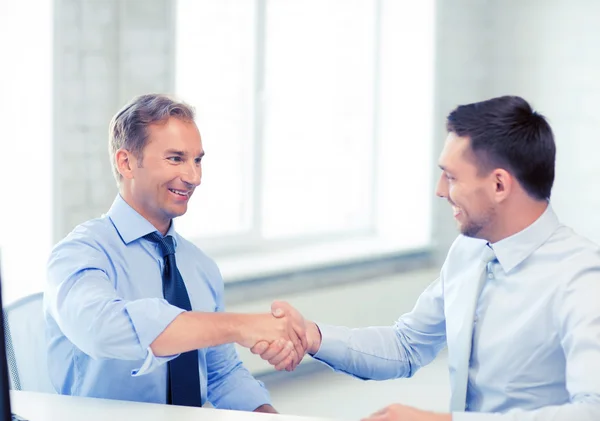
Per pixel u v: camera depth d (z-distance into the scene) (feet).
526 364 5.59
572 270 5.48
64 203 11.22
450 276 6.31
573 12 16.66
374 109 17.16
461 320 6.03
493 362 5.73
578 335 5.18
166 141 6.26
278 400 13.01
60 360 6.31
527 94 17.39
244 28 14.62
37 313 6.57
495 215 5.63
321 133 16.38
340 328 6.63
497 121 5.46
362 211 17.28
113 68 11.69
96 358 5.65
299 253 15.29
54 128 10.98
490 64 17.78
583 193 16.90
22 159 11.07
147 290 6.41
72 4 11.05
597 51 16.46
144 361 5.57
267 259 14.60
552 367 5.53
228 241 14.80
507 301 5.72
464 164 5.56
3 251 11.10
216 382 6.88
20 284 11.08
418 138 16.89
